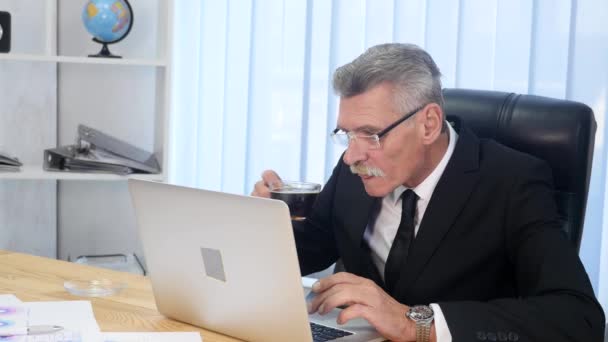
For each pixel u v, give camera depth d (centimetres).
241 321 136
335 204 188
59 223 326
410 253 165
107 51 292
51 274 178
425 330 134
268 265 128
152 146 323
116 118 322
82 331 135
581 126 174
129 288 169
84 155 286
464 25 256
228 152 307
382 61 155
